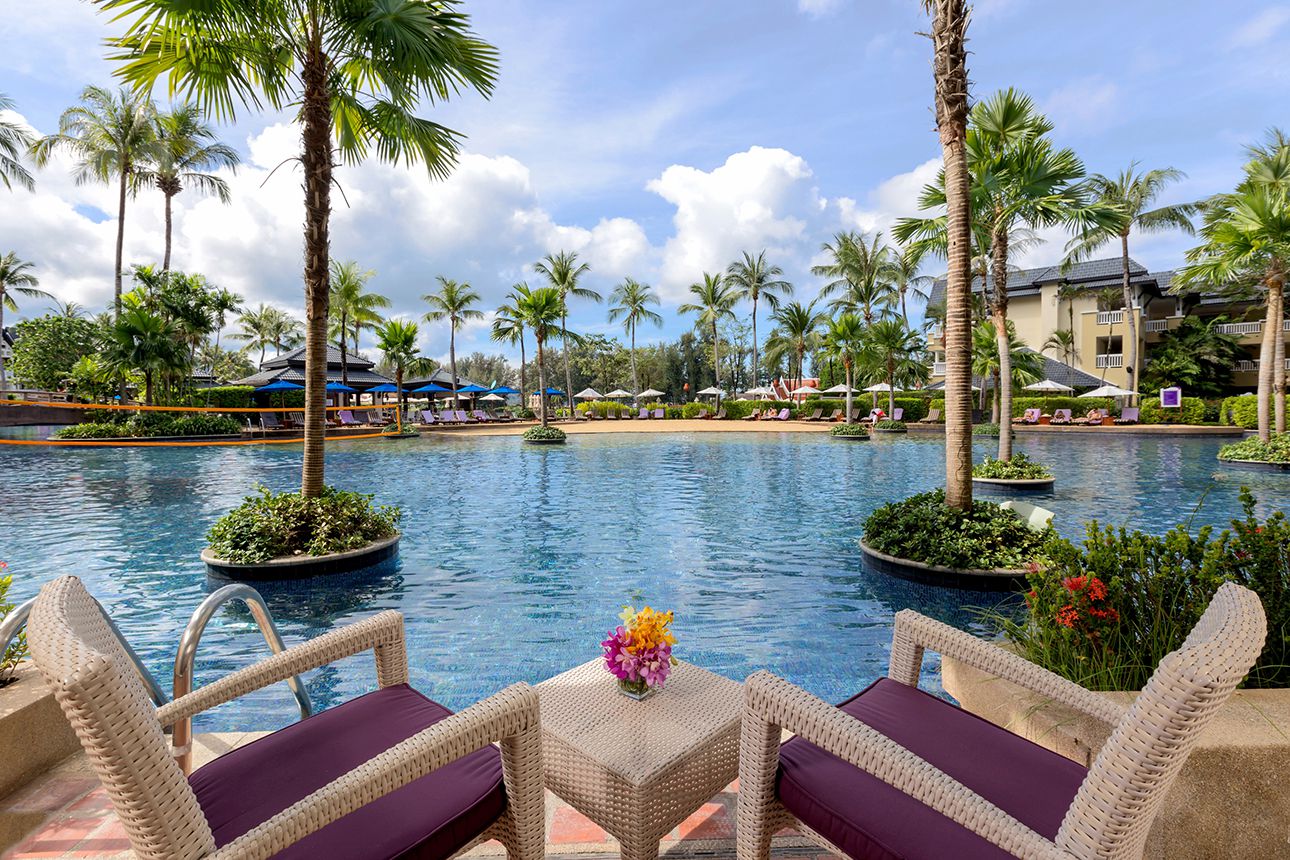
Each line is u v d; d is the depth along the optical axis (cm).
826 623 479
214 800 132
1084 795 101
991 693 225
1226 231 1423
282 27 596
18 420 2017
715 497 1084
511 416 4144
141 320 2247
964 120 592
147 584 573
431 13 610
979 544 556
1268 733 166
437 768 123
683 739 173
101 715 91
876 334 2792
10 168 2298
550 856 181
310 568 593
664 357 5947
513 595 551
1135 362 3089
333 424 2966
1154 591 238
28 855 184
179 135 2859
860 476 1353
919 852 118
